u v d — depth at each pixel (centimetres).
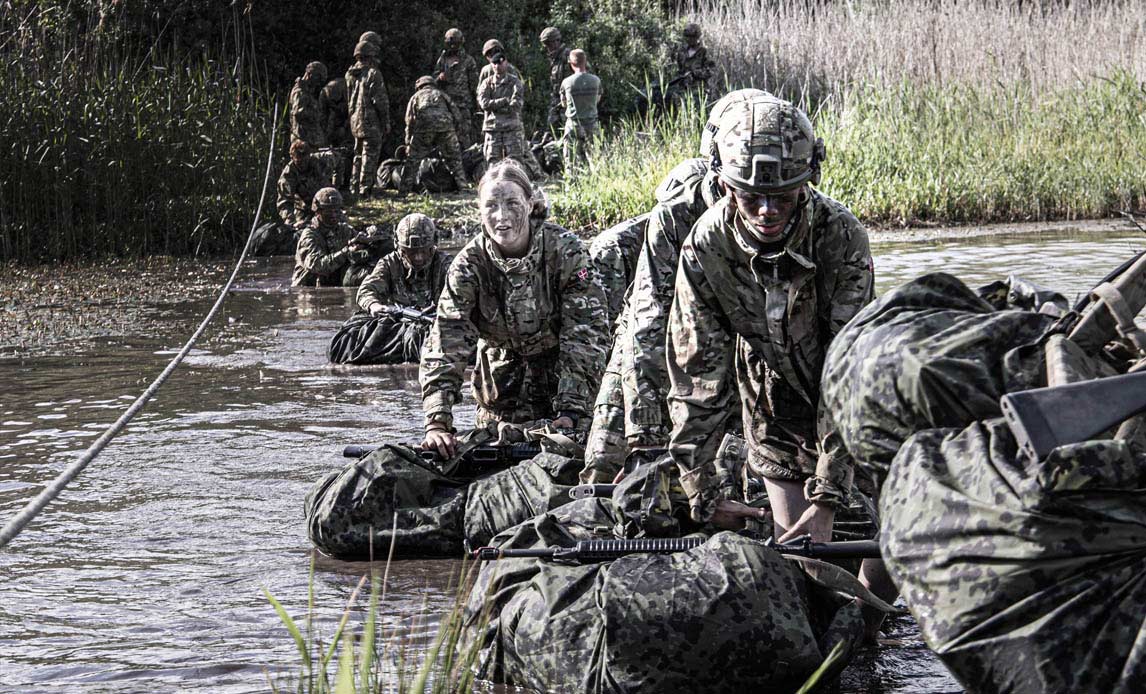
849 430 296
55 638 434
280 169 2053
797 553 379
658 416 439
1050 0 2297
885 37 2270
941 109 1988
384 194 2189
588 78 2133
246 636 430
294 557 527
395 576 497
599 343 563
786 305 393
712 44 2622
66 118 1800
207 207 1922
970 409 275
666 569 371
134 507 609
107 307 1380
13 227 1775
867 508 430
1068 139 1938
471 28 2639
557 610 377
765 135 368
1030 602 249
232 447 727
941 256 1423
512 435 558
